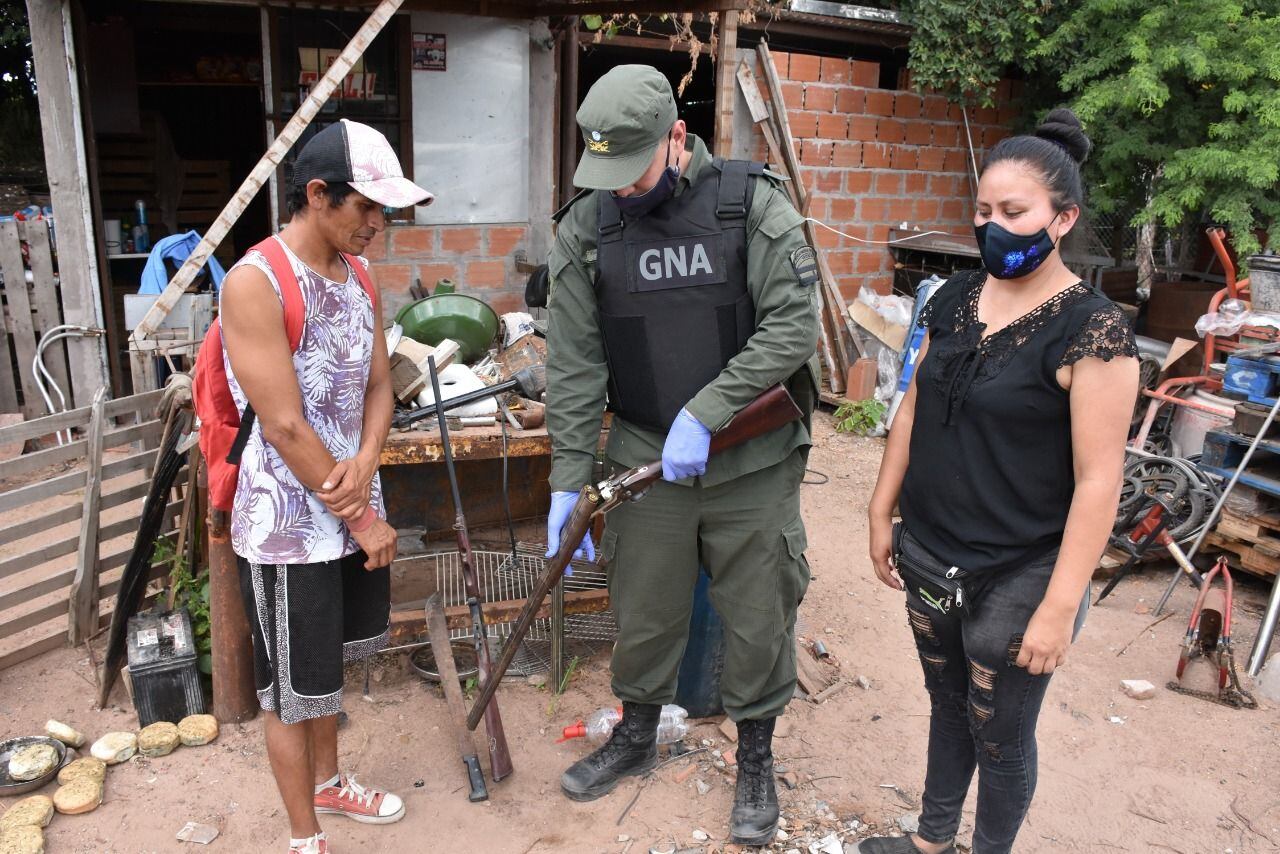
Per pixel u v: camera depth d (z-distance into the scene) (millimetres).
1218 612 3348
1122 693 3301
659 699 2707
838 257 7367
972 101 7457
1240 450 4191
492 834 2576
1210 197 6590
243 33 8219
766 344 2256
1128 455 4570
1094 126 6906
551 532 2459
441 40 5488
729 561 2471
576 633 3408
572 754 2926
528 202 6059
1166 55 6246
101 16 7316
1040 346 1826
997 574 1963
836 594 4035
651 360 2404
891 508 2260
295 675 2178
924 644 2180
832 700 3242
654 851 2527
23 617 3295
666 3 4809
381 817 2584
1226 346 5234
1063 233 1822
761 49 6719
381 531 2273
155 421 3559
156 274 5457
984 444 1917
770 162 6812
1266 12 6594
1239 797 2777
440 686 3242
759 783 2598
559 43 6371
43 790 2676
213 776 2756
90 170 5430
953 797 2314
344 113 5453
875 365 6547
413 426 3170
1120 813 2701
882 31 7254
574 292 2453
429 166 5660
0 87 8523
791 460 2482
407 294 5805
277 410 2020
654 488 2449
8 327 5473
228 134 9062
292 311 2045
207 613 3125
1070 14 7070
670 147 2211
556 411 2516
